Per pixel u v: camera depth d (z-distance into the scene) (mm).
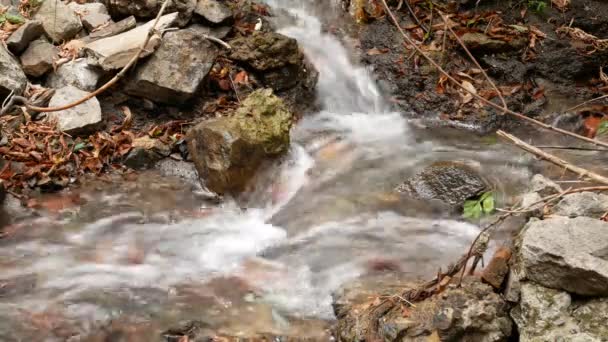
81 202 5195
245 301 4691
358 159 5602
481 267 4734
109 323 4590
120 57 5527
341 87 6066
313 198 5305
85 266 4852
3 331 4543
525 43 6297
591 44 6355
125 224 5086
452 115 6008
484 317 4398
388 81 6133
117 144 5438
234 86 5758
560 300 4332
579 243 4336
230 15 5941
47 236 5000
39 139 5359
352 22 6398
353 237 5051
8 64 5422
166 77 5539
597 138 5805
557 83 6234
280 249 4977
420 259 4910
